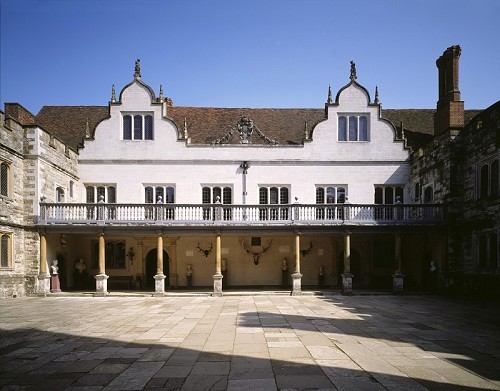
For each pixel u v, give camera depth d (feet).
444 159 72.38
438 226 71.36
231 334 37.04
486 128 63.16
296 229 73.46
